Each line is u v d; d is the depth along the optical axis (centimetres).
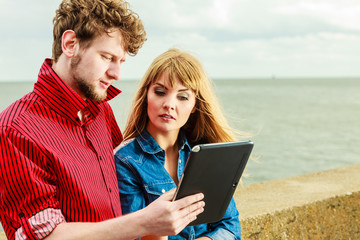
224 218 201
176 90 186
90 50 151
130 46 160
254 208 277
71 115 157
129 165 188
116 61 158
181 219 142
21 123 143
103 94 160
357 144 2130
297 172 1477
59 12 157
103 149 174
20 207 137
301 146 2073
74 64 153
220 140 217
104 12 149
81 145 160
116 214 168
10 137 138
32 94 154
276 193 312
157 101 187
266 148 2020
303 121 3291
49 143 147
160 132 198
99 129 178
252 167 1564
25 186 137
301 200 293
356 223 311
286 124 3084
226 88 14425
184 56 190
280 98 6988
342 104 5438
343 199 305
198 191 156
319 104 5406
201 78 195
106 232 137
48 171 145
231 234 198
